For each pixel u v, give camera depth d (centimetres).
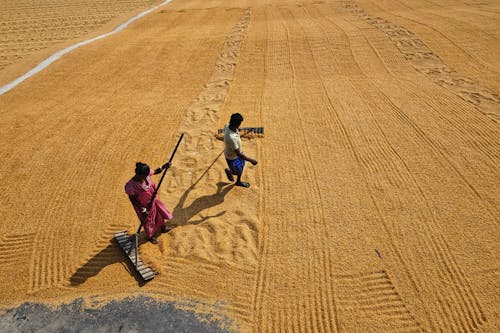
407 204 600
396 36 1359
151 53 1379
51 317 459
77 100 1038
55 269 521
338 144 771
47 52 1439
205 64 1262
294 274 498
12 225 598
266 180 678
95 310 464
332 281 486
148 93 1071
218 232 568
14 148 809
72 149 798
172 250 544
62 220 605
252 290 480
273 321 444
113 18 1978
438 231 547
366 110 898
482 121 815
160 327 442
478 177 649
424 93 965
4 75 1247
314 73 1136
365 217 581
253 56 1290
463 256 506
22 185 691
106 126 889
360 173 680
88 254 543
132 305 467
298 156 740
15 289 495
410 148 742
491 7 1611
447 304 450
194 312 457
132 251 537
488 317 432
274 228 572
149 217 525
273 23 1636
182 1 2303
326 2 1958
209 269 510
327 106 929
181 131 857
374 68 1144
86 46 1478
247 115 912
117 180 695
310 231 562
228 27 1634
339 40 1359
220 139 820
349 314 446
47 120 927
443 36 1321
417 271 491
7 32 1814
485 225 551
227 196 645
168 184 685
